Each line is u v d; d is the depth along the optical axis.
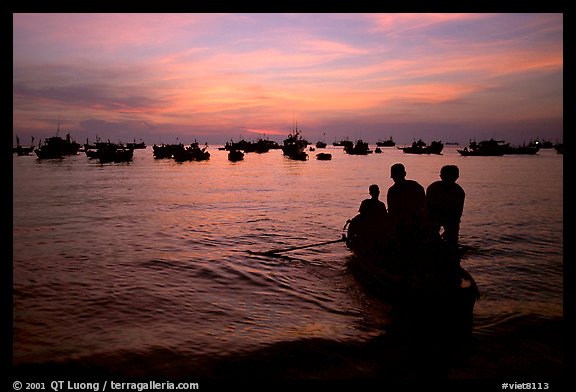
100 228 16.98
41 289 9.24
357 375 5.87
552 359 6.25
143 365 6.07
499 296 8.88
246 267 11.05
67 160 91.88
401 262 7.89
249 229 16.72
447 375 5.88
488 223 17.88
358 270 9.80
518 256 12.22
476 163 79.62
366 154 125.06
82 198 27.61
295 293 9.09
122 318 7.71
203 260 11.77
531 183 38.41
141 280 9.95
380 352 6.49
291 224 17.88
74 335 6.97
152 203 25.08
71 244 13.95
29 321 7.49
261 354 6.39
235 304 8.45
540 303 8.45
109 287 9.41
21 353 6.32
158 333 7.08
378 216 9.84
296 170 59.81
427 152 129.00
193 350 6.50
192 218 19.50
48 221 18.70
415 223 7.74
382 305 8.28
